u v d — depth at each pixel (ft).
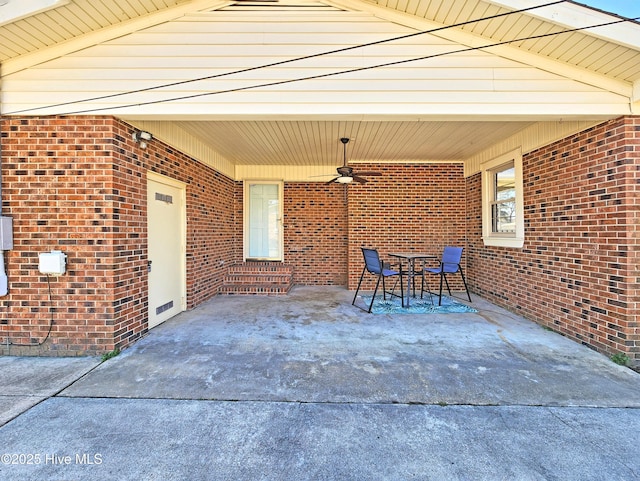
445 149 19.21
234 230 24.17
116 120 11.09
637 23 8.80
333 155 21.02
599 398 8.00
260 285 21.09
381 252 22.31
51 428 6.75
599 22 8.87
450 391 8.34
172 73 10.97
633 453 6.04
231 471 5.60
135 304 12.07
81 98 10.84
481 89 10.92
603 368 9.71
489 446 6.24
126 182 11.57
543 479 5.42
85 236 10.80
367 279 22.35
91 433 6.61
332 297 19.93
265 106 11.03
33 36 10.10
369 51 11.02
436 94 10.98
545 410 7.48
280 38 11.00
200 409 7.51
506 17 9.68
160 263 14.26
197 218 17.63
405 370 9.53
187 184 16.44
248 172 24.36
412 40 10.97
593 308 11.31
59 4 8.98
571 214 12.38
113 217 10.87
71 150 10.83
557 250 13.09
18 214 10.80
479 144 18.07
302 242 24.57
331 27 10.99
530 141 14.88
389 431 6.72
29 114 10.82
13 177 10.80
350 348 11.27
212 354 10.74
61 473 5.52
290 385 8.64
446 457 5.95
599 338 11.05
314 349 11.18
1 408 7.51
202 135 16.80
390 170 22.31
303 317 15.26
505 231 17.67
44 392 8.27
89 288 10.78
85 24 10.32
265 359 10.34
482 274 19.75
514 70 10.85
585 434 6.60
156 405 7.67
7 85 10.82
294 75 11.03
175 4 10.83
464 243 22.22
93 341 10.79
